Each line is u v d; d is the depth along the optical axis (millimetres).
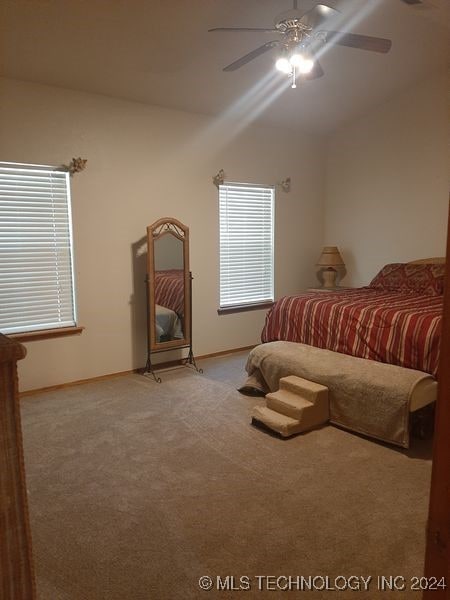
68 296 4008
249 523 2074
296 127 5465
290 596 1650
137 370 4469
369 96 4941
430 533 687
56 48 3238
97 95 3965
